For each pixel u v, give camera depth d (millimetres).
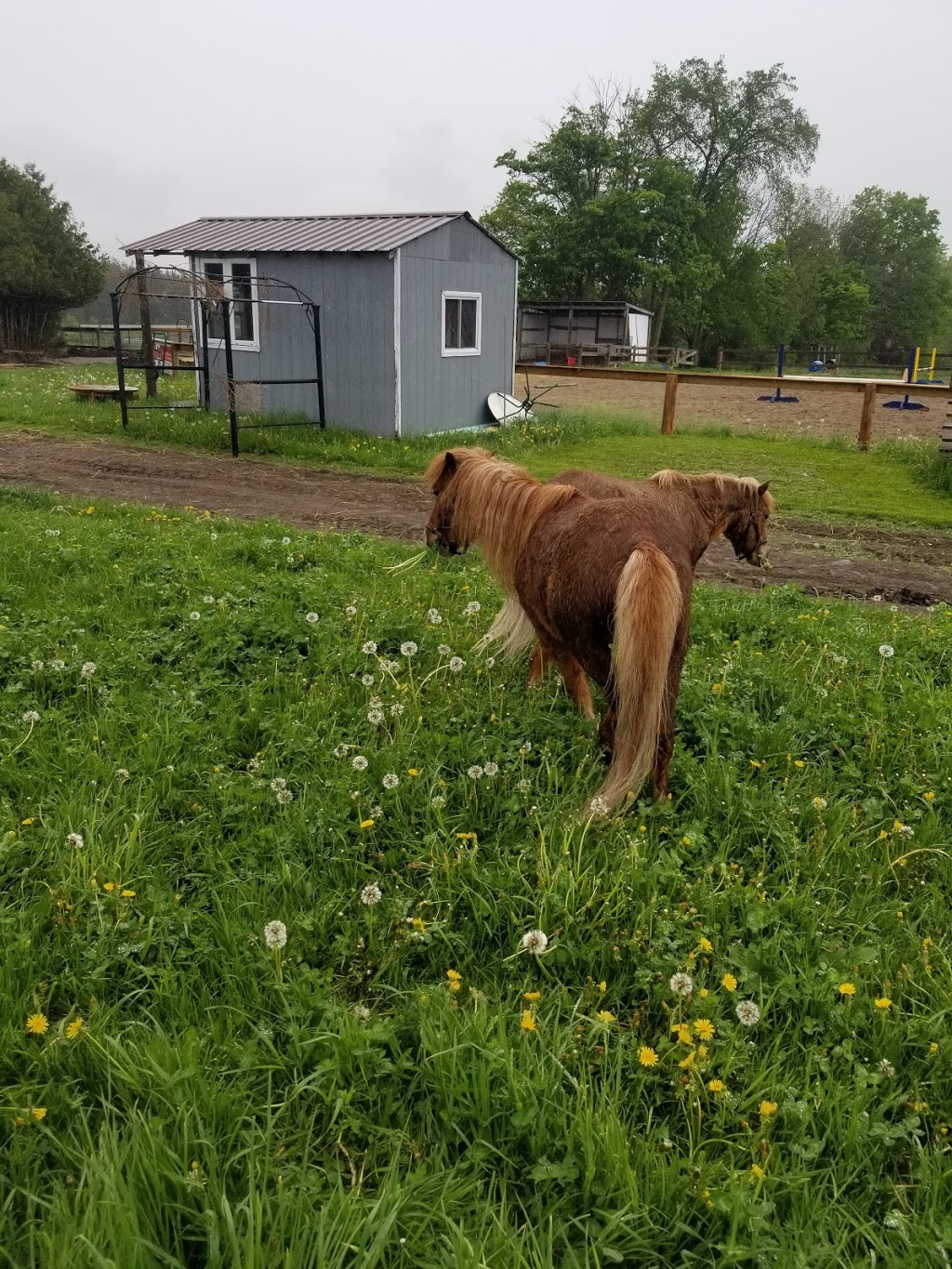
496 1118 2463
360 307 15102
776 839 3730
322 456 14352
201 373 17438
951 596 8094
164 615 5891
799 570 8859
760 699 4992
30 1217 2123
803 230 75312
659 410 22859
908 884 3557
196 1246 2137
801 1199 2307
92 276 40938
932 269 82688
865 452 15398
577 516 3889
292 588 6305
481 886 3328
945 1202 2330
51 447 14906
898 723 4617
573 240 54188
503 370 17906
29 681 4836
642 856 3455
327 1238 2059
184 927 3082
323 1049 2621
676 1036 2805
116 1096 2498
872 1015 2871
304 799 3820
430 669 5156
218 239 16641
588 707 4488
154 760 4012
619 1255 2104
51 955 2914
